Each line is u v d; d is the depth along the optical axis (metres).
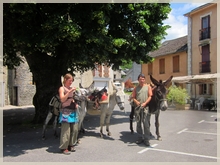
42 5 7.11
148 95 7.00
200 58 22.81
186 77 20.41
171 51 27.12
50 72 10.91
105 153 6.24
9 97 23.98
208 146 6.95
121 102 7.98
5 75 23.38
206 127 10.25
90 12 6.94
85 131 9.36
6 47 9.82
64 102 6.11
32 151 6.45
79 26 7.07
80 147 6.86
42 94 10.89
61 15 6.78
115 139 7.92
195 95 21.09
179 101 17.97
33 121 11.09
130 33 8.94
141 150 6.53
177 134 8.72
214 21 21.28
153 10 9.20
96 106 7.95
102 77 29.41
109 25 8.63
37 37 7.20
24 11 6.27
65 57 10.67
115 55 9.86
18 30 7.47
